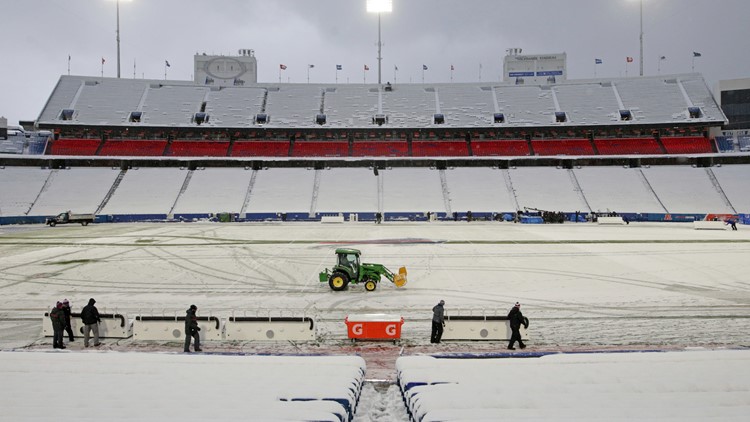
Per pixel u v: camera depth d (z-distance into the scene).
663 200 72.25
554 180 79.81
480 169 84.31
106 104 86.56
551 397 7.05
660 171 78.81
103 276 26.80
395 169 85.38
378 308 19.64
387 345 15.07
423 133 90.88
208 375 8.95
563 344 14.76
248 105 91.19
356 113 90.56
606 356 10.62
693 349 14.03
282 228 59.50
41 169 79.31
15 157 77.75
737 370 9.00
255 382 8.30
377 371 12.59
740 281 24.45
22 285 24.39
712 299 20.62
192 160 84.19
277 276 26.78
